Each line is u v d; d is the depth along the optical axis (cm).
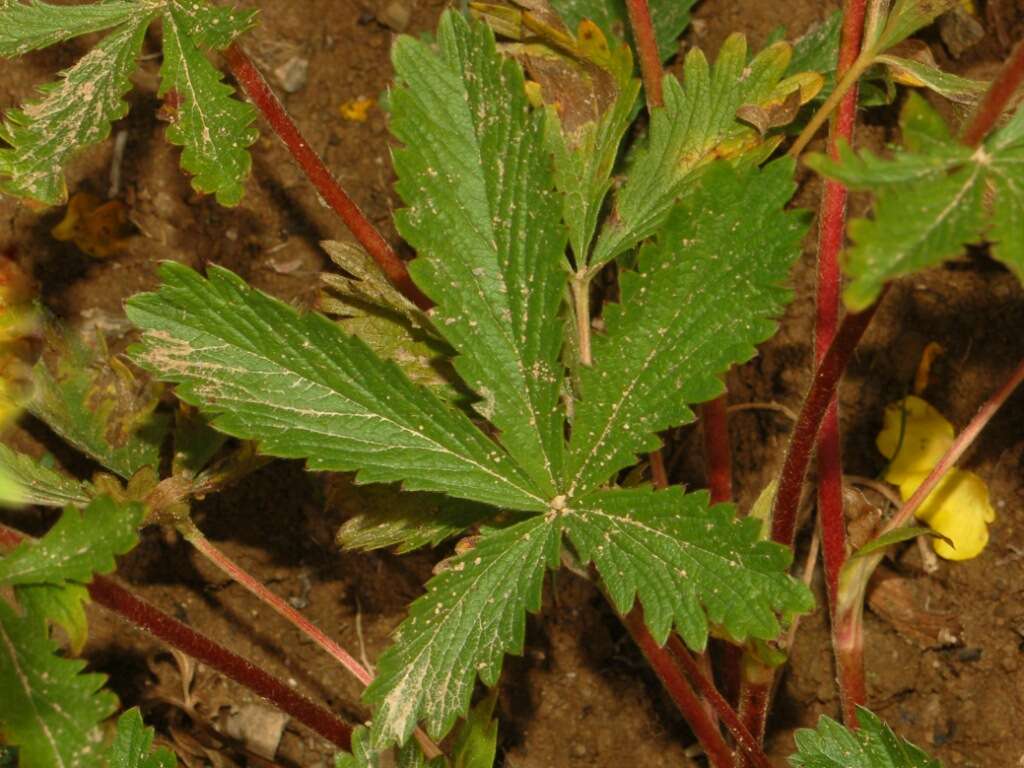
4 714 23
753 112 27
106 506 23
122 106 26
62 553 23
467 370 25
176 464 29
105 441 30
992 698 31
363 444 25
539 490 26
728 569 25
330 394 25
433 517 27
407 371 28
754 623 24
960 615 31
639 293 25
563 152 27
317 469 25
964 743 31
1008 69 22
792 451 26
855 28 28
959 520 31
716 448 30
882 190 22
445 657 25
